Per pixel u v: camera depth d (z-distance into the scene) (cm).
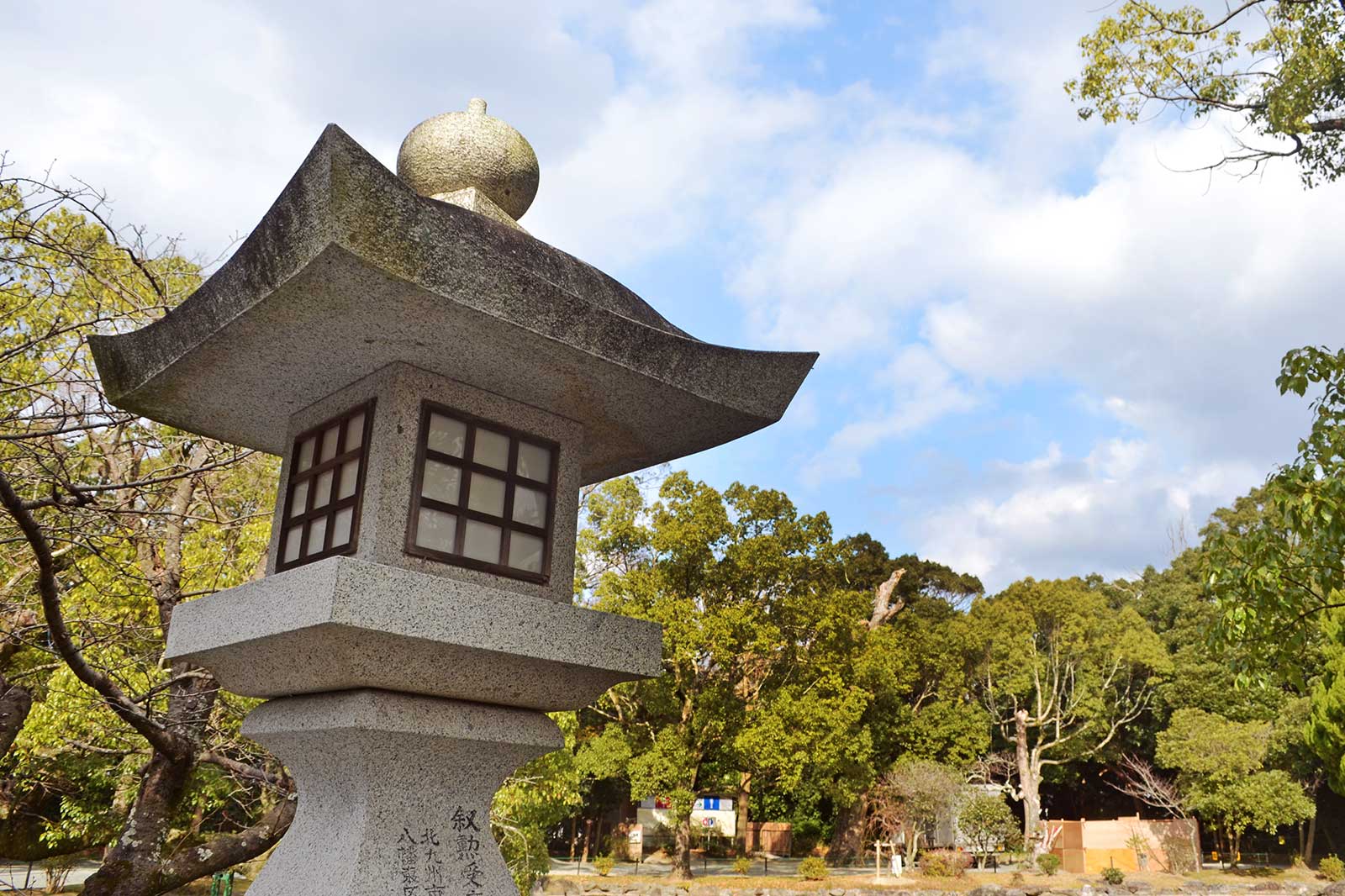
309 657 318
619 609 2266
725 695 2312
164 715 496
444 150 410
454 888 339
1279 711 2886
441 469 353
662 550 2308
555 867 2831
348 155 275
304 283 296
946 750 3062
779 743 2189
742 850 3148
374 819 331
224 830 912
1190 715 2916
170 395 390
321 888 324
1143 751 3400
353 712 325
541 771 1140
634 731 2411
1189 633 3209
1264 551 544
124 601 615
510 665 339
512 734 359
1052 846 3062
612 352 346
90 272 456
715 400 379
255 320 324
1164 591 3528
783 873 2727
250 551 696
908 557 3641
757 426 404
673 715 2348
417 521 340
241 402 396
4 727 438
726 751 2370
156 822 472
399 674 321
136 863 459
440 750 345
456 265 302
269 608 320
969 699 3353
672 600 2231
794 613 2303
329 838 341
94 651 584
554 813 1248
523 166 419
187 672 536
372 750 331
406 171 418
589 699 375
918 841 2864
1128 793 3183
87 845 1061
